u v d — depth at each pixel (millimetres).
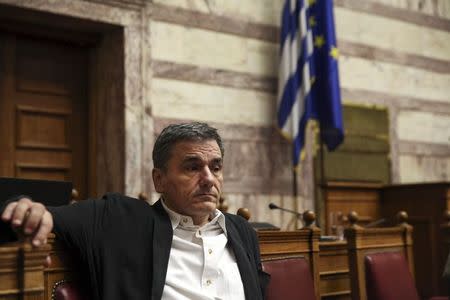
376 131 7965
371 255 3809
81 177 6168
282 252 3268
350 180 7621
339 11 7832
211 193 2535
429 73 8664
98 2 5863
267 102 7059
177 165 2537
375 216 7621
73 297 2262
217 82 6691
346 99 7738
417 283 6973
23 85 5883
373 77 8047
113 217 2389
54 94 6062
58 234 2229
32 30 5816
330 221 7312
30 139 5891
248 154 6844
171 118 6328
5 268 1913
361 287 3717
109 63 6184
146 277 2336
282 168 7086
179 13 6488
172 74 6387
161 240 2426
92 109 6246
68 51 6188
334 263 4082
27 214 1911
